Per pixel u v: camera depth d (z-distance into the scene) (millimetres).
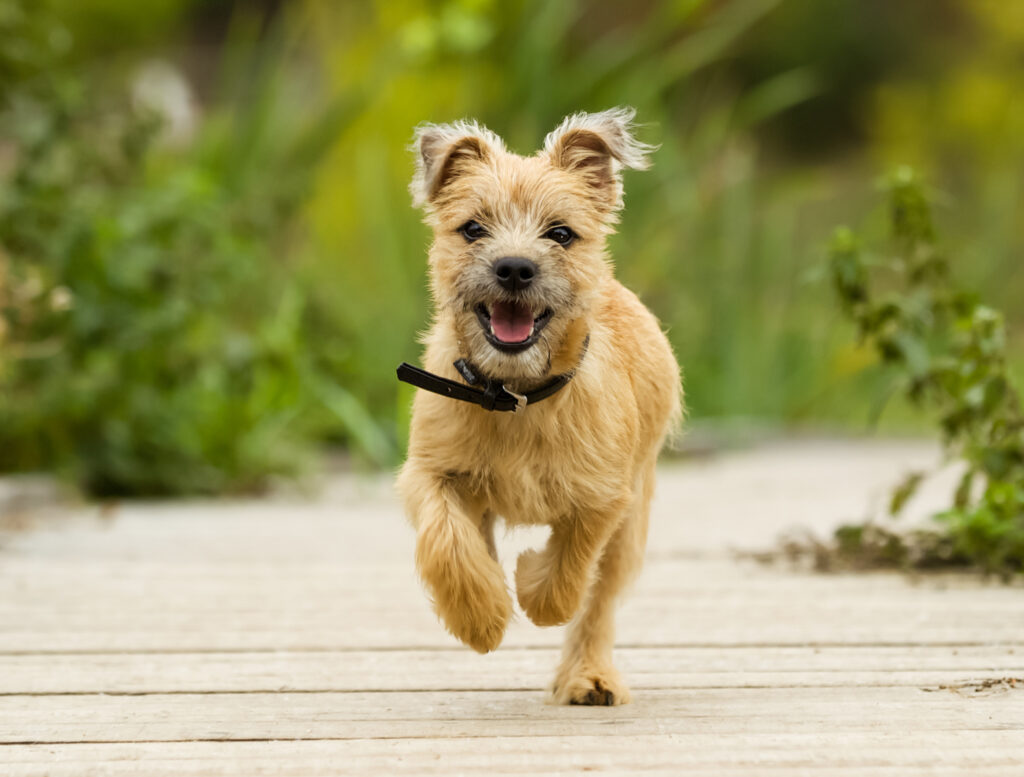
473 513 5223
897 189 8664
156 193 12094
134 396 11602
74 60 22875
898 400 19516
